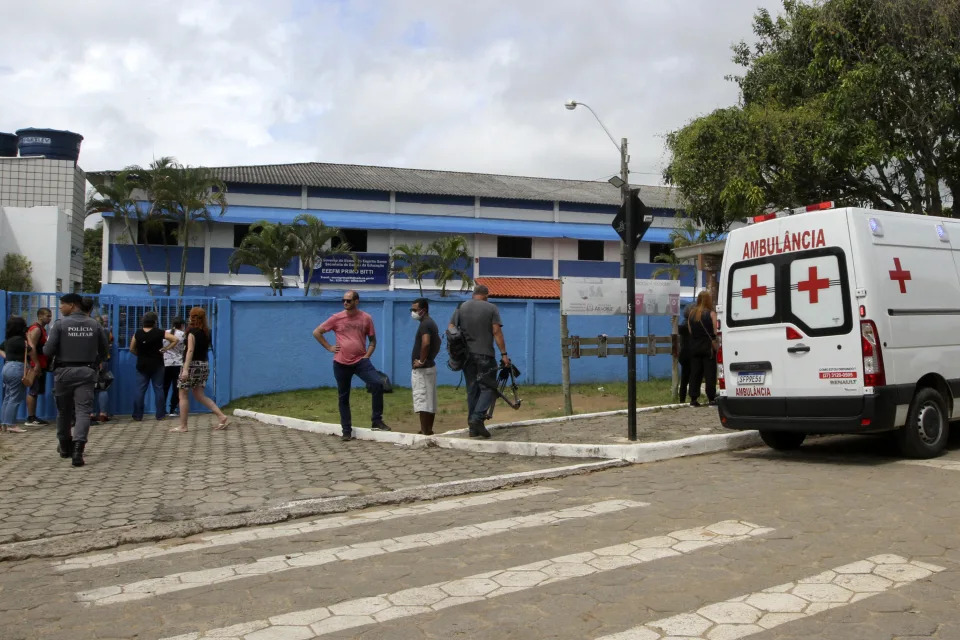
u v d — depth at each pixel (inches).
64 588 175.5
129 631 147.3
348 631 144.5
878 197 634.8
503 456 340.5
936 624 141.3
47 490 283.4
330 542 209.2
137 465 334.0
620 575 171.8
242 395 573.3
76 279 1141.7
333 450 369.4
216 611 156.9
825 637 136.5
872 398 283.3
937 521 208.7
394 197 1380.4
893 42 573.0
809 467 290.8
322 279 1331.2
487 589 165.2
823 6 600.7
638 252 1519.4
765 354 316.8
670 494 251.1
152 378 499.5
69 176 1106.1
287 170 1440.7
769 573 170.7
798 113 605.0
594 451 323.6
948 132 579.8
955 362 316.2
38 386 470.6
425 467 319.0
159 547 211.9
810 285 303.0
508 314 642.2
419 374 382.0
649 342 498.6
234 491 279.4
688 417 424.8
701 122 633.6
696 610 150.3
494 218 1437.0
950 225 328.2
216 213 1266.0
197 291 1277.1
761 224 324.2
